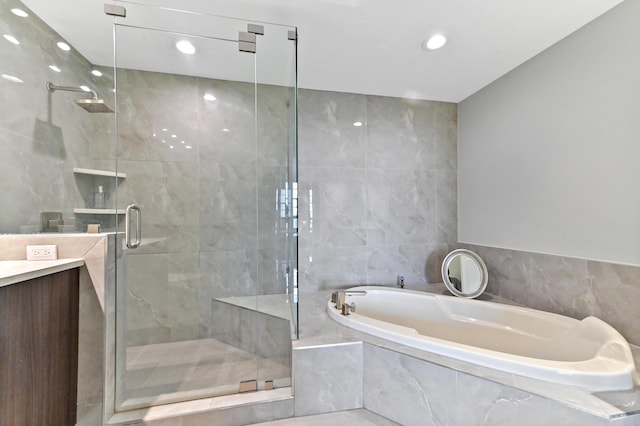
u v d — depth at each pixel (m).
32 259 1.27
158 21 1.53
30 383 1.00
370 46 1.76
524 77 1.99
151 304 1.80
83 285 1.32
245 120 2.05
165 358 1.76
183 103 1.96
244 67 1.92
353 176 2.48
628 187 1.39
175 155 1.94
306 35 1.66
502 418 1.08
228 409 1.37
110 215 1.80
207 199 1.98
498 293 2.20
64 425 1.19
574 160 1.65
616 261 1.45
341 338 1.52
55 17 1.47
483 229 2.39
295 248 1.75
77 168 1.72
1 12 1.32
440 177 2.68
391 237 2.57
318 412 1.44
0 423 0.88
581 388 1.03
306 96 2.37
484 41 1.71
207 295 1.91
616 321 1.43
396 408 1.36
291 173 1.90
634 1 1.35
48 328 1.10
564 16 1.49
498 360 1.16
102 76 1.84
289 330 1.64
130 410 1.36
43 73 1.52
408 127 2.60
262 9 1.44
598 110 1.52
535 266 1.89
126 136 1.85
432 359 1.27
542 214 1.86
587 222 1.58
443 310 2.06
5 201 1.33
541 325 1.64
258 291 1.89
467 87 2.36
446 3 1.39
